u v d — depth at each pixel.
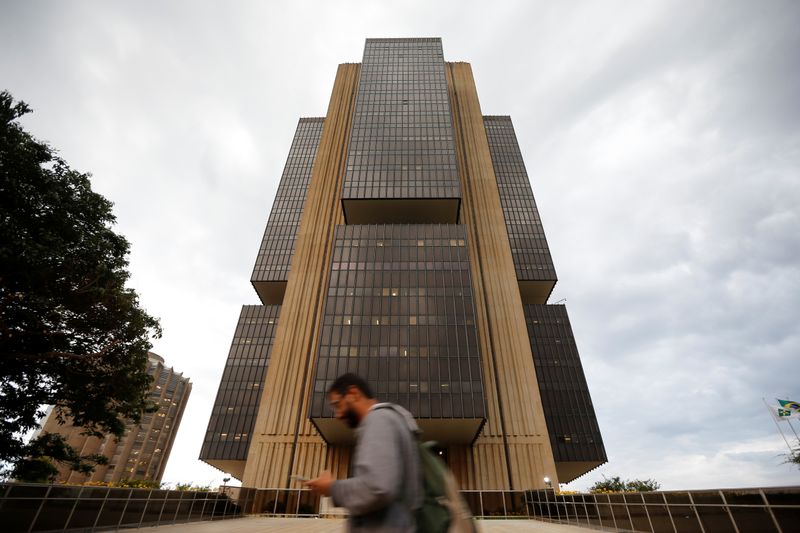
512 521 25.84
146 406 19.39
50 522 10.48
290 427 39.22
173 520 16.52
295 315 46.62
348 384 2.36
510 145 85.81
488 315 45.88
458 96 70.25
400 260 42.81
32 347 16.36
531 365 42.16
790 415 25.30
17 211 15.16
